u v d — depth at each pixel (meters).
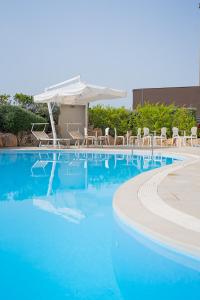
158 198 6.01
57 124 21.91
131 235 4.71
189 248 3.77
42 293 3.15
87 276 3.49
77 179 9.86
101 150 17.11
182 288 3.23
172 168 10.16
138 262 3.83
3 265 3.76
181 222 4.56
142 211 5.14
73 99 20.44
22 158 15.12
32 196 7.43
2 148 18.05
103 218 5.69
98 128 22.66
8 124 20.09
